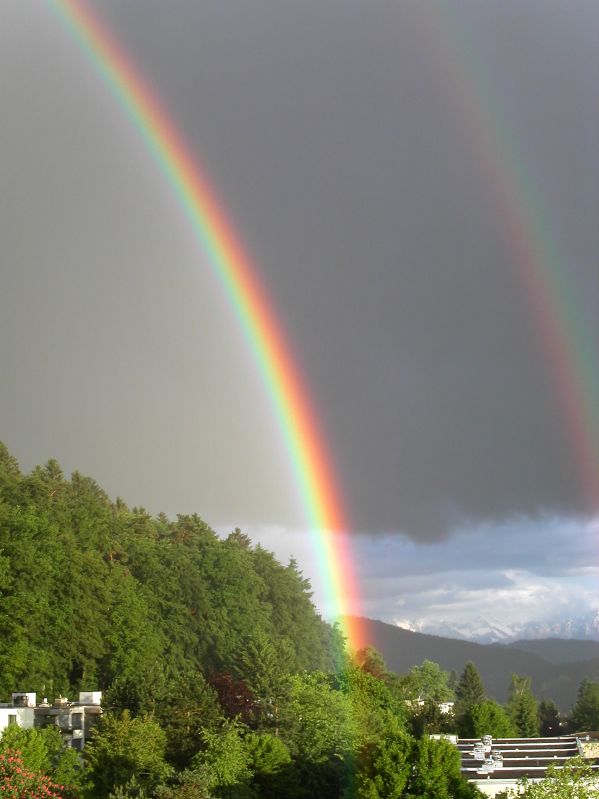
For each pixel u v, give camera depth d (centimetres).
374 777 5153
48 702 8594
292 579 15150
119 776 5662
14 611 9175
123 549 13125
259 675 7894
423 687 17788
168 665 10994
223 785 5725
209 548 14050
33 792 4581
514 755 8875
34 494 12106
